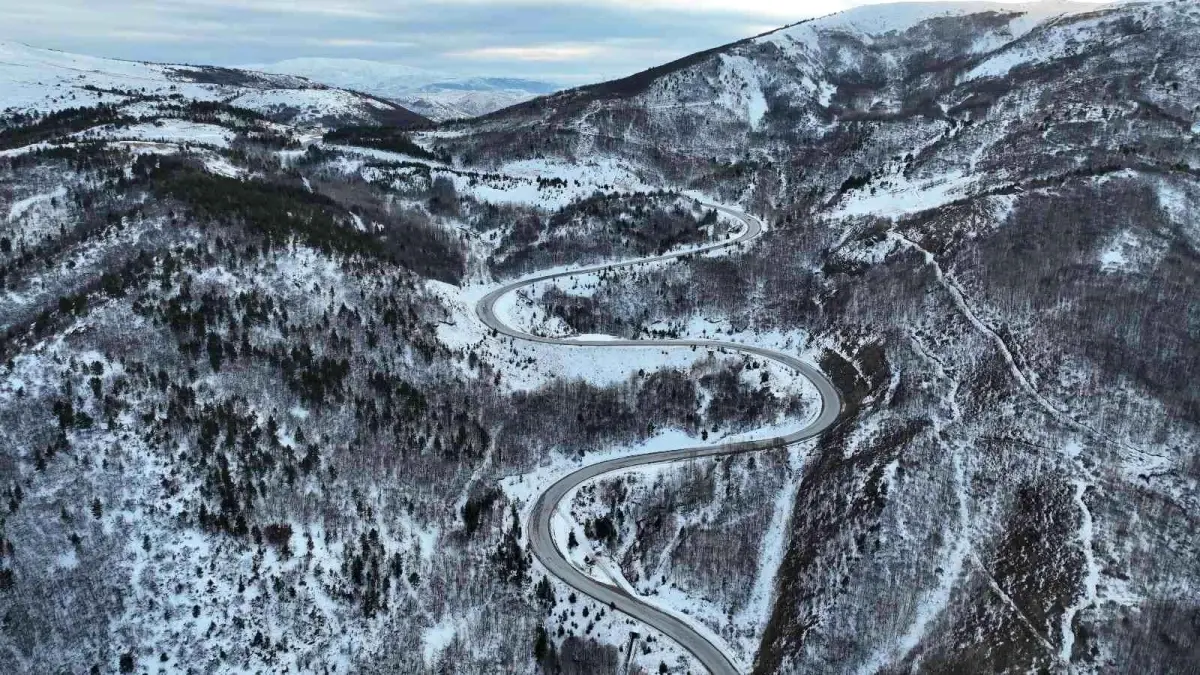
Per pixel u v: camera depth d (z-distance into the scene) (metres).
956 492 89.75
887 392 110.62
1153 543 80.06
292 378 102.50
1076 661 68.94
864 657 75.00
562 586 87.69
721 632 83.69
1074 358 104.44
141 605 76.25
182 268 110.81
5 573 74.00
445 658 79.44
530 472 108.00
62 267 110.25
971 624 74.88
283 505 88.25
